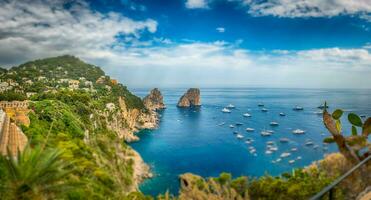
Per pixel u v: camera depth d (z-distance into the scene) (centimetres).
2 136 4706
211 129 14650
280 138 11912
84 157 5366
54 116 8038
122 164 8069
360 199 653
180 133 13925
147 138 13138
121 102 16012
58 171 1658
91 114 11412
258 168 8450
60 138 6078
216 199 2436
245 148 10581
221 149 10662
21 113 7738
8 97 10606
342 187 719
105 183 4916
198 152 10394
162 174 8231
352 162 611
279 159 9025
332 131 616
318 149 10025
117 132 12794
